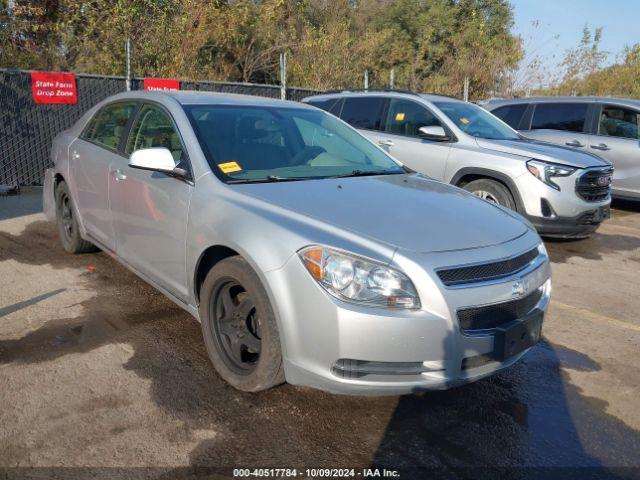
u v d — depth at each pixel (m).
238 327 3.28
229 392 3.29
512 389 3.56
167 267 3.79
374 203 3.37
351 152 4.42
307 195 3.39
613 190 9.34
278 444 2.87
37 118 9.08
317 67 15.95
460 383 2.89
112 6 12.09
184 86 10.44
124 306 4.45
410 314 2.73
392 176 4.14
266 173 3.74
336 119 4.85
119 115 4.77
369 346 2.72
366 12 23.14
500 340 2.90
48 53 11.70
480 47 20.36
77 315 4.25
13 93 8.80
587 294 5.42
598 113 9.46
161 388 3.30
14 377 3.34
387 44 20.80
